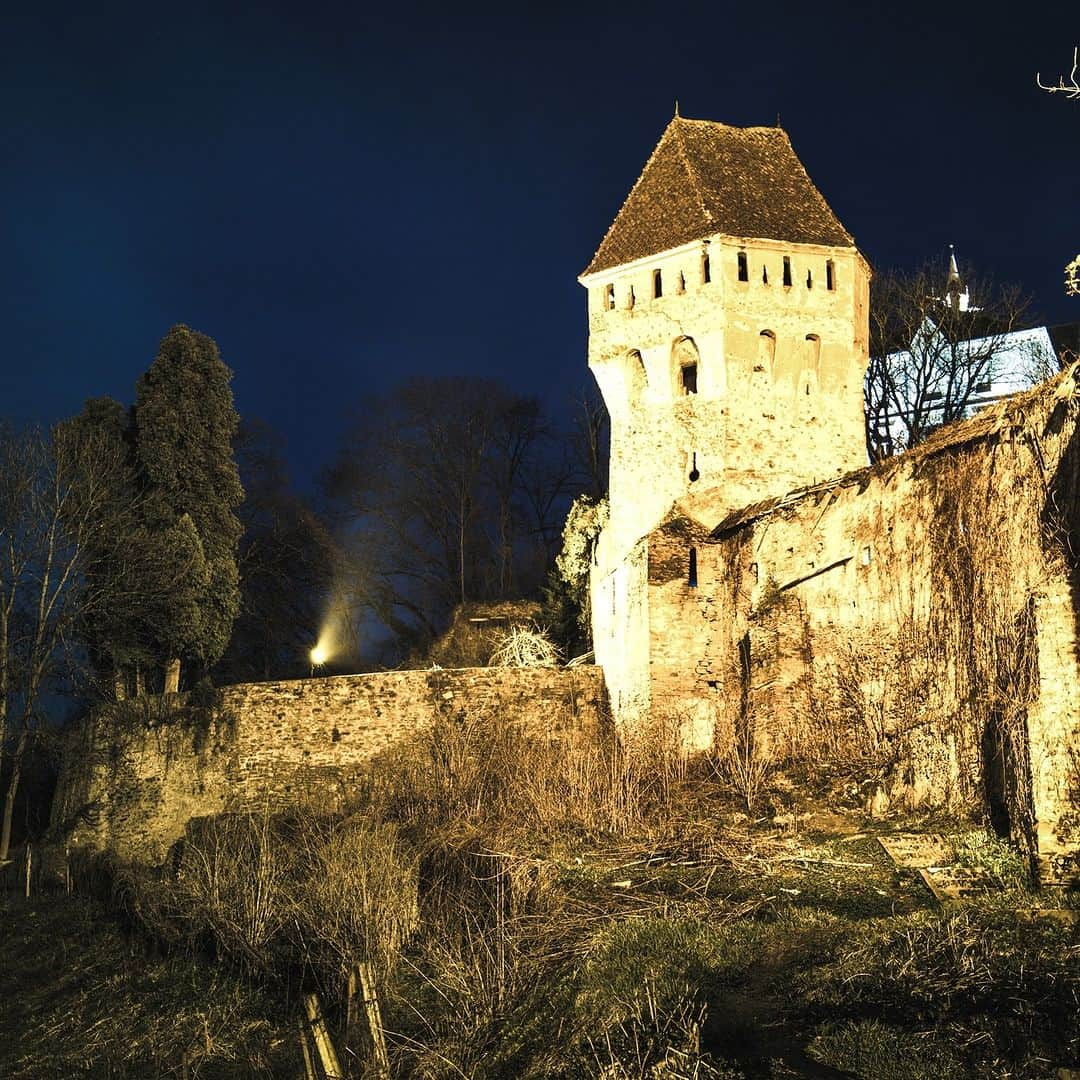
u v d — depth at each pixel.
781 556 36.22
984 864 22.89
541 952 22.38
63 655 41.28
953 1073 15.70
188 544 42.97
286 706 39.75
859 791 29.56
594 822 29.95
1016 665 25.28
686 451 41.88
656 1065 17.44
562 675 41.00
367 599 61.75
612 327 43.62
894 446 51.00
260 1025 25.62
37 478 41.16
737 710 36.78
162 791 39.91
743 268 42.03
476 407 65.94
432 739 38.72
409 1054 21.25
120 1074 25.50
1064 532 24.47
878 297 52.88
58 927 34.47
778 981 19.20
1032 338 51.03
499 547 64.69
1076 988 16.61
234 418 45.53
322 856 27.83
